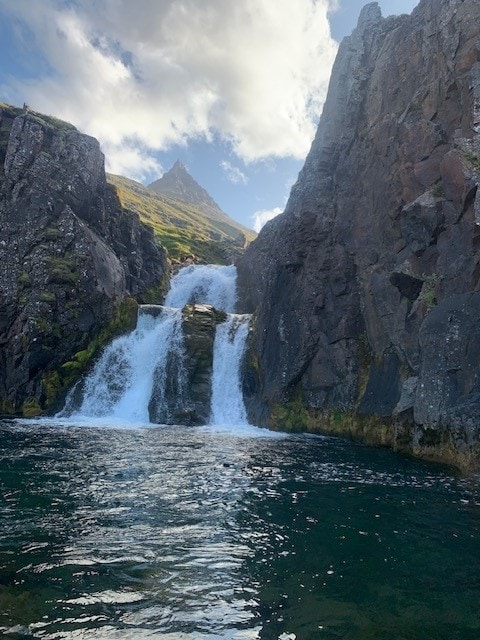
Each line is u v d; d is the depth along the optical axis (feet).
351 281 110.63
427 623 26.08
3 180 147.02
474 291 71.51
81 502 45.37
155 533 38.14
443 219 82.69
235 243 387.75
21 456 65.77
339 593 29.22
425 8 115.44
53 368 127.75
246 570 32.01
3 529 37.40
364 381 101.60
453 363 71.97
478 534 39.78
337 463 69.46
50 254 136.05
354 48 144.36
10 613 25.31
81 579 29.58
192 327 133.49
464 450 67.26
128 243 180.14
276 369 117.91
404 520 43.09
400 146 101.09
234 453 75.00
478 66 86.48
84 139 162.09
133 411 122.72
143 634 24.09
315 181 133.08
